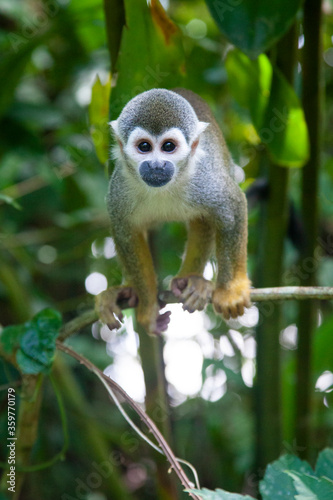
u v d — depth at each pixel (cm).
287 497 426
